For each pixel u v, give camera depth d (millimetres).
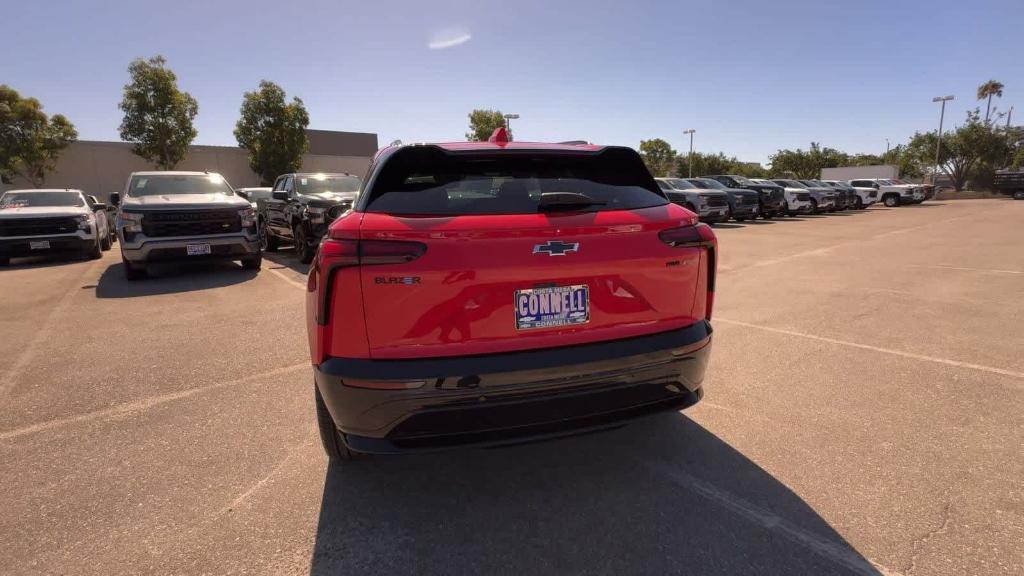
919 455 2865
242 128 36531
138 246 8297
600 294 2361
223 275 9250
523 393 2230
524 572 2072
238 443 3170
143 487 2713
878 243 12719
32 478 2803
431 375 2125
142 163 36062
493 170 2695
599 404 2367
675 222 2514
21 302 7191
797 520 2348
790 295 6914
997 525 2277
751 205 19688
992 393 3658
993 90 51500
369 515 2467
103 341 5242
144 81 32750
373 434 2248
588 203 2410
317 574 2090
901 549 2146
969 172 48062
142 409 3654
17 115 30750
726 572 2039
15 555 2215
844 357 4453
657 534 2277
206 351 4898
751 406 3527
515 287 2227
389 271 2119
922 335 5035
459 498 2594
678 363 2484
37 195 12242
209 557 2193
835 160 60625
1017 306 6082
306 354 4793
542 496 2592
